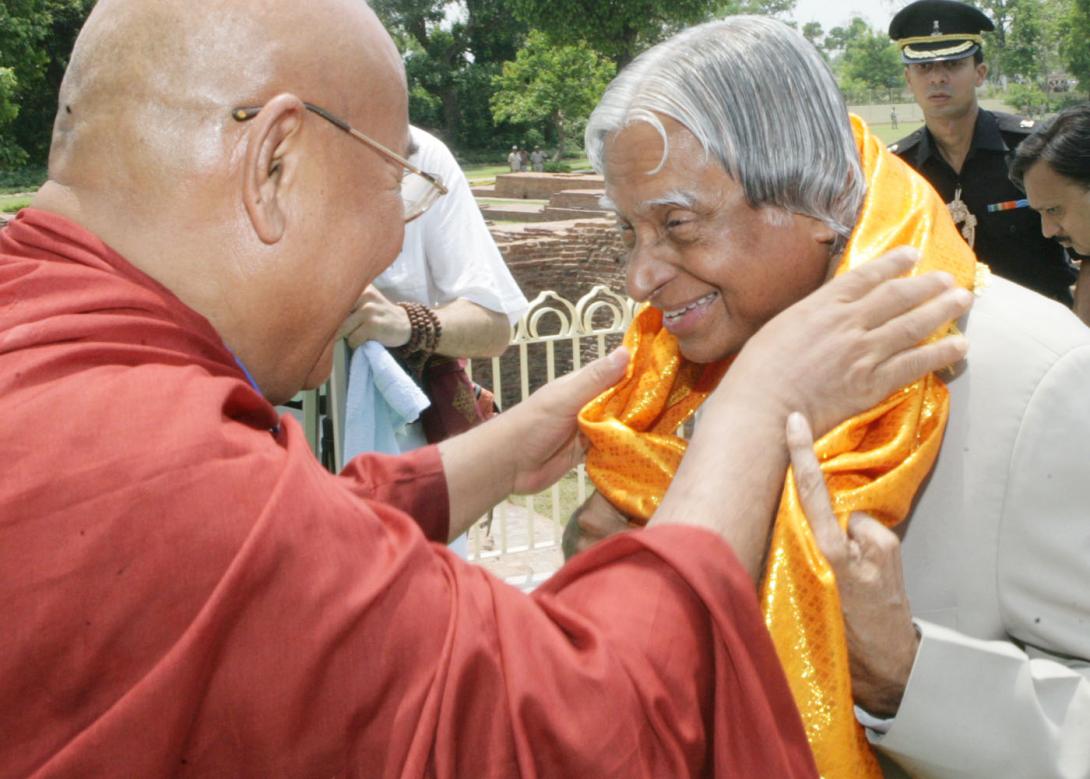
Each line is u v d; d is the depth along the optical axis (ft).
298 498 3.09
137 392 3.12
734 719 3.30
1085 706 4.21
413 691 3.07
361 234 3.89
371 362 8.41
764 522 3.70
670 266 4.70
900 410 4.39
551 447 5.51
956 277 4.71
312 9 3.75
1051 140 10.67
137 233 3.57
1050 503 4.36
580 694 3.10
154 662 2.90
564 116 146.20
